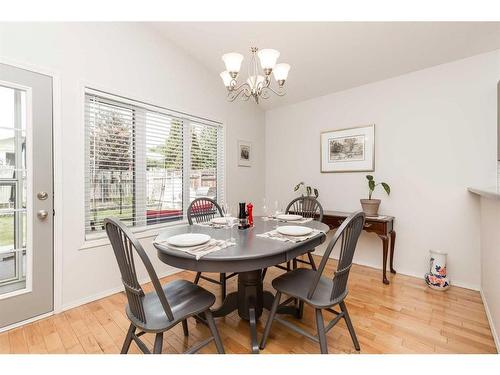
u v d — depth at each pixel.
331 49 2.43
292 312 1.83
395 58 2.44
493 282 1.70
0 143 1.70
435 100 2.49
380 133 2.86
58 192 1.90
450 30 2.01
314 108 3.46
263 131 3.99
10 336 1.62
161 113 2.66
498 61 2.18
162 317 1.20
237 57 1.70
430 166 2.53
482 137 2.26
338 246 3.24
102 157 2.22
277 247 1.38
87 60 2.06
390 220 2.57
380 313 1.90
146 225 2.59
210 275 2.71
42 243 1.83
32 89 1.77
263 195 3.97
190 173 3.00
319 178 3.42
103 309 1.97
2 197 1.71
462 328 1.70
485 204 1.99
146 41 2.47
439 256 2.34
